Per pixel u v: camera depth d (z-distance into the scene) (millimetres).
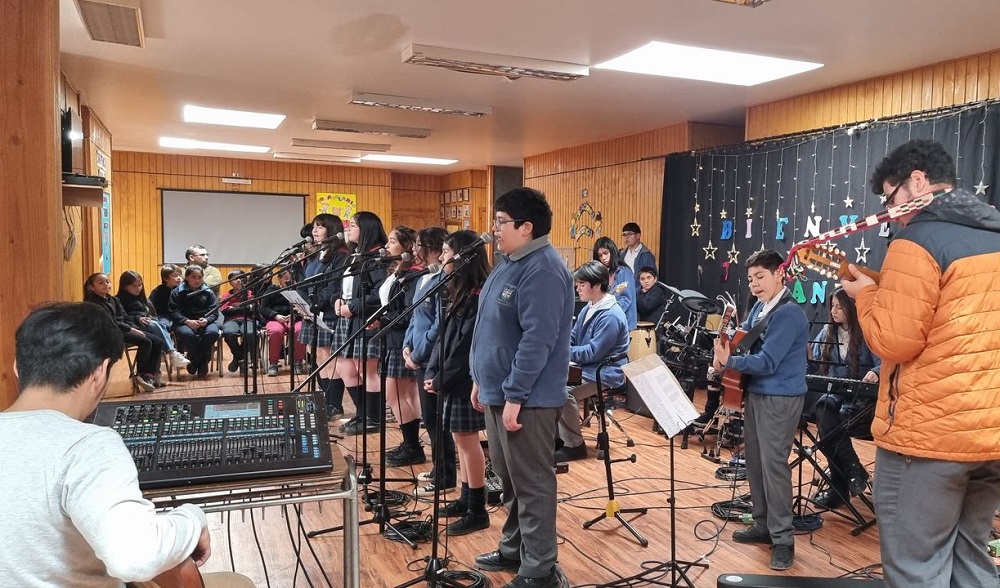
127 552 1101
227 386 6664
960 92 4840
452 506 3455
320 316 4711
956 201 1799
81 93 6324
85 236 6938
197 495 1592
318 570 2908
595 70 5285
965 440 1713
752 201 6336
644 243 8023
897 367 1872
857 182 5363
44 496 1139
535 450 2490
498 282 2580
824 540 3252
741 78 5453
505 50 4793
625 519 3506
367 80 5793
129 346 6395
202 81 5875
